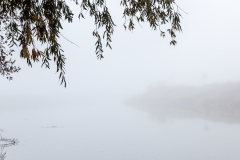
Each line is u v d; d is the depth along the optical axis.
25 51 2.43
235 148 15.48
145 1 3.07
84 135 21.69
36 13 2.54
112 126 27.08
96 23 3.09
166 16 3.20
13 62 8.24
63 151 15.87
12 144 17.92
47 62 2.51
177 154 14.51
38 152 15.65
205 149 15.49
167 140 18.69
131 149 16.03
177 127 24.78
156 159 13.56
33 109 56.94
